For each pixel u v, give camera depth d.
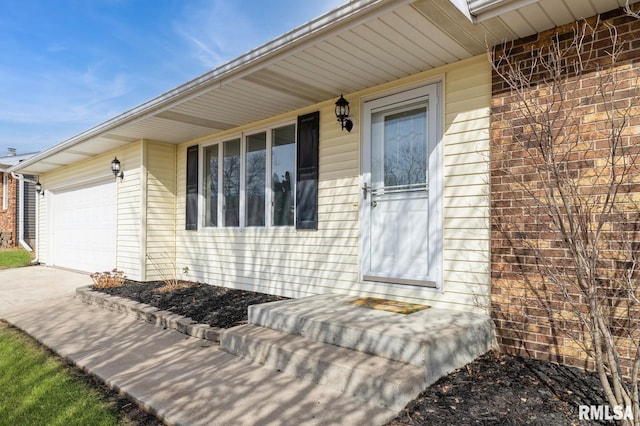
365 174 5.01
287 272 5.97
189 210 7.75
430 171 4.39
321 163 5.52
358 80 4.69
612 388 2.90
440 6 3.09
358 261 5.06
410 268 4.59
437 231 4.31
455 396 2.88
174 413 2.83
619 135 2.80
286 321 4.06
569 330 3.33
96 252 9.57
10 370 3.94
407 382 2.80
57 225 11.96
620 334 3.06
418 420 2.62
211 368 3.69
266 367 3.66
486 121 3.97
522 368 3.33
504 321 3.71
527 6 3.12
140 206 7.78
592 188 3.23
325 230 5.45
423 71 4.44
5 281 9.20
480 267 3.97
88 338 4.80
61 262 11.64
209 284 7.32
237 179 6.90
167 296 6.35
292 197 6.02
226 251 7.02
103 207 9.27
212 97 5.23
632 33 3.11
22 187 16.33
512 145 3.68
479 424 2.53
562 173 3.04
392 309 4.18
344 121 5.12
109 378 3.50
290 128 6.06
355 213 5.11
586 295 2.65
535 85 3.56
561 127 3.09
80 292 7.04
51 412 3.02
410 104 4.61
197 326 4.75
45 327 5.36
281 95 5.18
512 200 3.68
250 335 3.98
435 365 3.09
